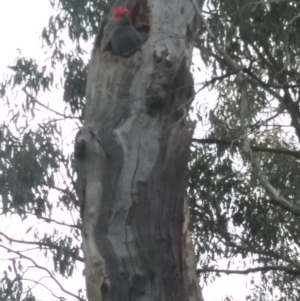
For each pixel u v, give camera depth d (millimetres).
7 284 7824
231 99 7910
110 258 4441
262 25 5855
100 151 4660
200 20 5203
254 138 8156
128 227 4500
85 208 4672
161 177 4617
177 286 4504
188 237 4812
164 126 4738
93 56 5164
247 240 8266
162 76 4836
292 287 8578
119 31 5035
